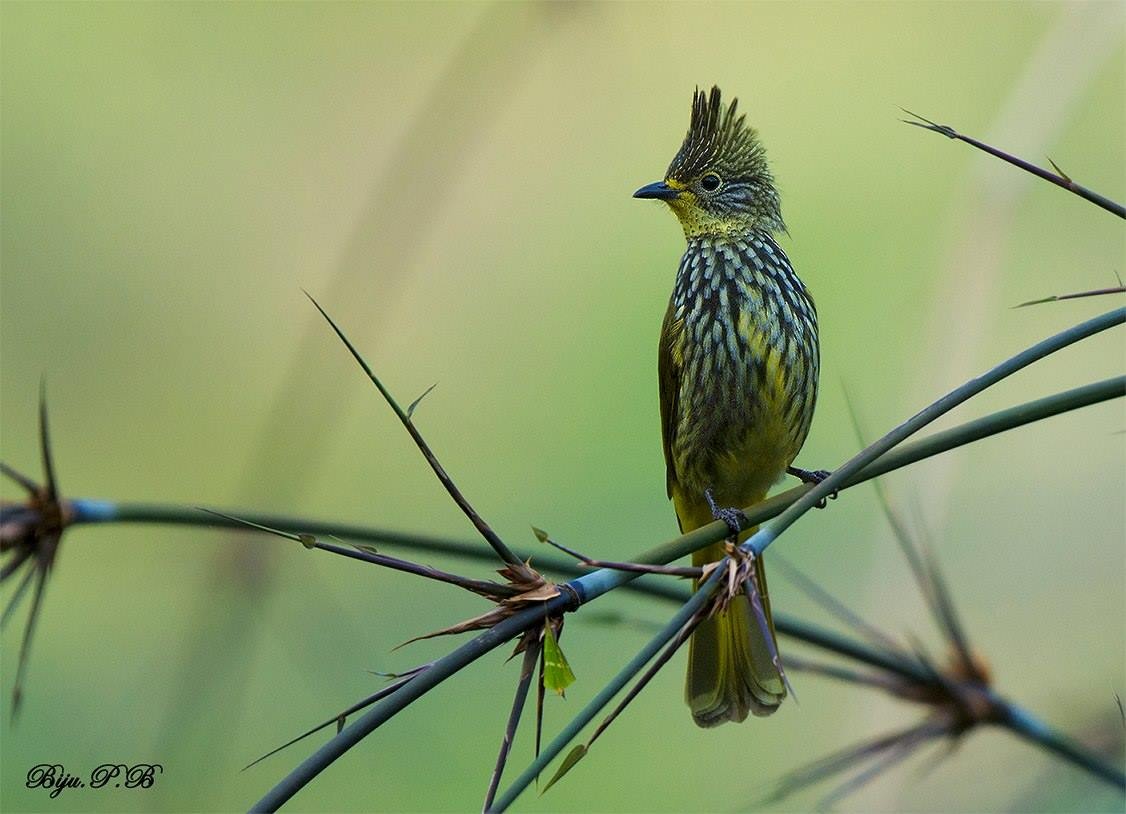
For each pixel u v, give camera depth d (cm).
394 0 1681
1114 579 1181
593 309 1505
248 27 1686
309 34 1680
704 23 1545
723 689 730
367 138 1648
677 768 1183
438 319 1496
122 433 1535
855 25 1583
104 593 1249
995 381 511
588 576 505
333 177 1641
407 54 1669
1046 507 1241
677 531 1398
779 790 724
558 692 483
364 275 1002
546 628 487
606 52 1481
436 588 1270
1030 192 1336
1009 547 1220
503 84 1044
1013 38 1558
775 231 953
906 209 1514
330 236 1617
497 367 1496
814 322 922
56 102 1648
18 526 580
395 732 1212
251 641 981
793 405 903
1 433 1517
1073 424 1300
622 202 1531
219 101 1662
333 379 976
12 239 1593
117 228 1612
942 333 945
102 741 1173
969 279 948
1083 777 873
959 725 715
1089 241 1386
